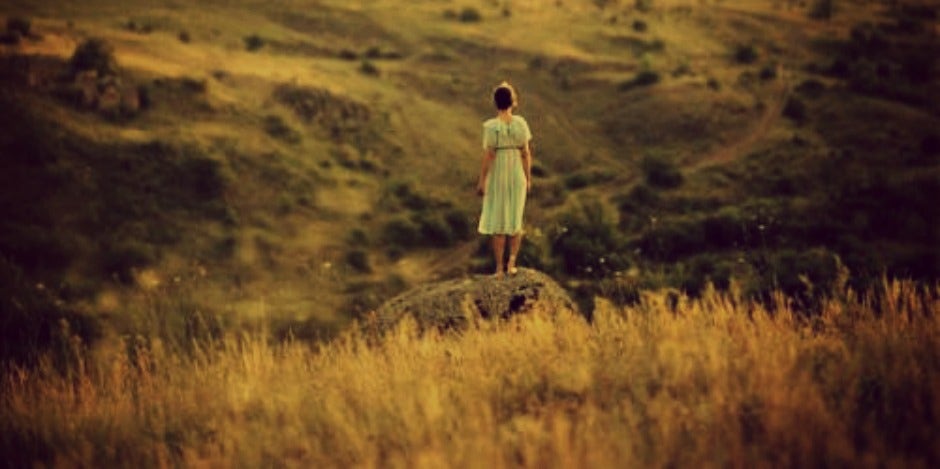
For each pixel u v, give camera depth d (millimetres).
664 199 84000
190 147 85625
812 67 124312
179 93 96250
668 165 88312
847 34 150250
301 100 103375
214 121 94000
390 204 87125
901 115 100125
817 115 102125
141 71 97875
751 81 115938
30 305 47906
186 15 135125
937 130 96812
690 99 109062
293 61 117938
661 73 121500
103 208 75500
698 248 69062
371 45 137375
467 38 136875
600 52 134125
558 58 127750
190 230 75938
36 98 86688
